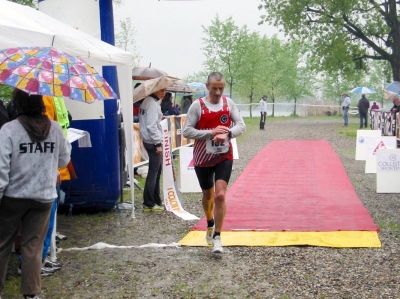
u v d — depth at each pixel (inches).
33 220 169.6
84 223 292.2
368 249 235.0
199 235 261.9
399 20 1264.8
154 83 311.0
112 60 246.1
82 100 163.6
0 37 186.4
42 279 201.8
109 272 209.8
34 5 510.9
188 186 388.2
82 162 308.5
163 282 198.2
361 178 444.5
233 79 1653.5
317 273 205.0
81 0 311.4
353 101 1995.6
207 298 182.4
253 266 214.5
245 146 741.9
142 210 322.3
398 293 183.8
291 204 335.3
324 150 674.2
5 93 316.8
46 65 166.1
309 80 1916.8
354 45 1280.8
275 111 1914.4
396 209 319.6
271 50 1872.5
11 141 161.9
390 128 810.2
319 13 1280.8
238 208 323.9
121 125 328.8
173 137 614.9
